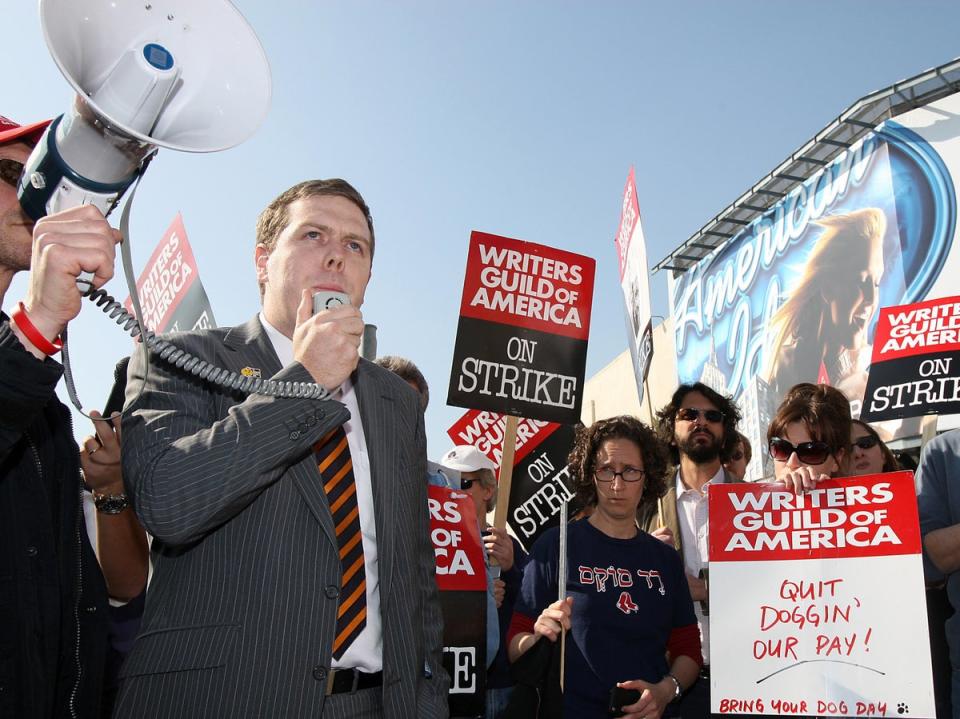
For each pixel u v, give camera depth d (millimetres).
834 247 14305
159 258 5031
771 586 3428
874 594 3299
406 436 2414
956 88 12781
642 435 3934
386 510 2184
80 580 2076
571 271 4715
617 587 3574
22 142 1905
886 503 3389
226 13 1593
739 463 5273
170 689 1842
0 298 1983
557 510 5535
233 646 1853
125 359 2598
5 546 1817
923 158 12883
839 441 3811
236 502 1821
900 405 5402
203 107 1601
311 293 2078
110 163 1480
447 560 3617
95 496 2543
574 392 4547
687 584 3816
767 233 16281
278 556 1934
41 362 1549
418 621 2215
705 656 4082
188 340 2182
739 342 16734
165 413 2008
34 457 1941
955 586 3803
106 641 2215
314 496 2000
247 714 1806
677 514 4719
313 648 1884
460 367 4359
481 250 4547
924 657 3168
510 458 4336
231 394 2100
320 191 2414
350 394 2398
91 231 1496
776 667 3320
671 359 19672
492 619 4055
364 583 2105
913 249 12820
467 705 3477
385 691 2031
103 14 1472
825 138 14195
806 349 14641
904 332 5531
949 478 3932
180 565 1983
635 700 3264
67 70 1378
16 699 1756
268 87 1671
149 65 1420
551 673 3211
